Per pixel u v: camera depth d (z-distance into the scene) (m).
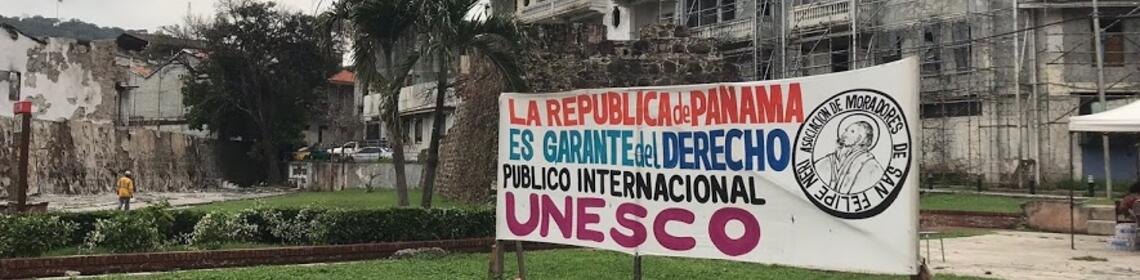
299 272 8.86
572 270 9.21
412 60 14.66
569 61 16.94
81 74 39.03
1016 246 12.71
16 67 35.91
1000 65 26.34
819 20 29.39
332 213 11.04
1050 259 11.00
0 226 9.20
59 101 37.75
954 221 17.22
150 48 57.44
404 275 8.64
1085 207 15.24
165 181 36.59
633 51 17.28
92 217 10.55
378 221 11.23
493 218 12.04
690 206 5.58
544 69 16.64
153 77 53.12
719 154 5.46
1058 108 25.89
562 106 6.35
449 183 20.55
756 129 5.30
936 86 27.61
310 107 45.59
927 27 27.88
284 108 43.66
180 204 23.55
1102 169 25.38
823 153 4.97
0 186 25.56
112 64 40.97
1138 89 25.75
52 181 28.97
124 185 20.00
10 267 8.62
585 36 17.30
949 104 27.55
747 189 5.32
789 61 30.22
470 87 19.62
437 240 11.47
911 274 4.55
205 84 43.16
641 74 17.22
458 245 11.39
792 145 5.12
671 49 17.48
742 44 31.41
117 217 10.16
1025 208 16.33
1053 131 25.81
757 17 30.70
